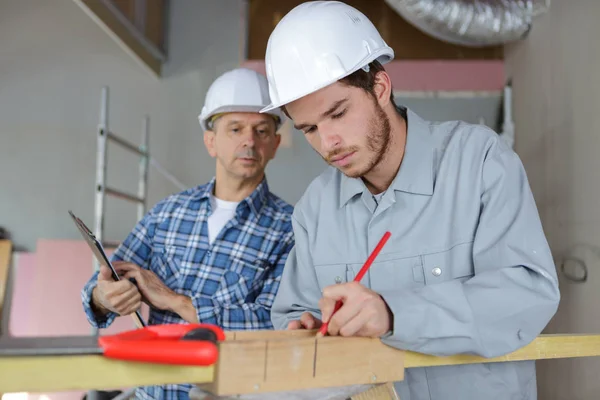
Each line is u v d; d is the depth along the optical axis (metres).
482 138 1.26
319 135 1.20
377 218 1.29
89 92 4.62
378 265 1.28
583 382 2.39
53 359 0.73
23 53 4.67
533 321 1.03
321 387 0.87
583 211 2.46
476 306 0.99
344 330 0.91
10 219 4.53
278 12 4.62
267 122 2.08
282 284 1.45
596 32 2.32
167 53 4.60
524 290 1.03
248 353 0.81
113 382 0.75
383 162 1.28
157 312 1.96
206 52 4.59
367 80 1.19
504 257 1.12
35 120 4.62
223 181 2.09
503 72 4.34
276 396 0.88
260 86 2.09
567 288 2.65
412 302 0.95
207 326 0.89
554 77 2.87
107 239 4.46
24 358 0.71
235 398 0.83
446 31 3.13
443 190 1.26
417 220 1.26
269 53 1.23
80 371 0.74
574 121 2.57
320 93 1.16
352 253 1.33
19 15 4.70
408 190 1.27
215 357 0.77
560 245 2.76
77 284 4.28
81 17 4.68
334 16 1.20
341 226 1.36
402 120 1.32
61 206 4.54
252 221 2.03
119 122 4.56
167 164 4.51
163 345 0.76
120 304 1.75
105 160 3.23
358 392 0.93
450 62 4.40
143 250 2.04
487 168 1.21
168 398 1.82
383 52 1.22
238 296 1.94
